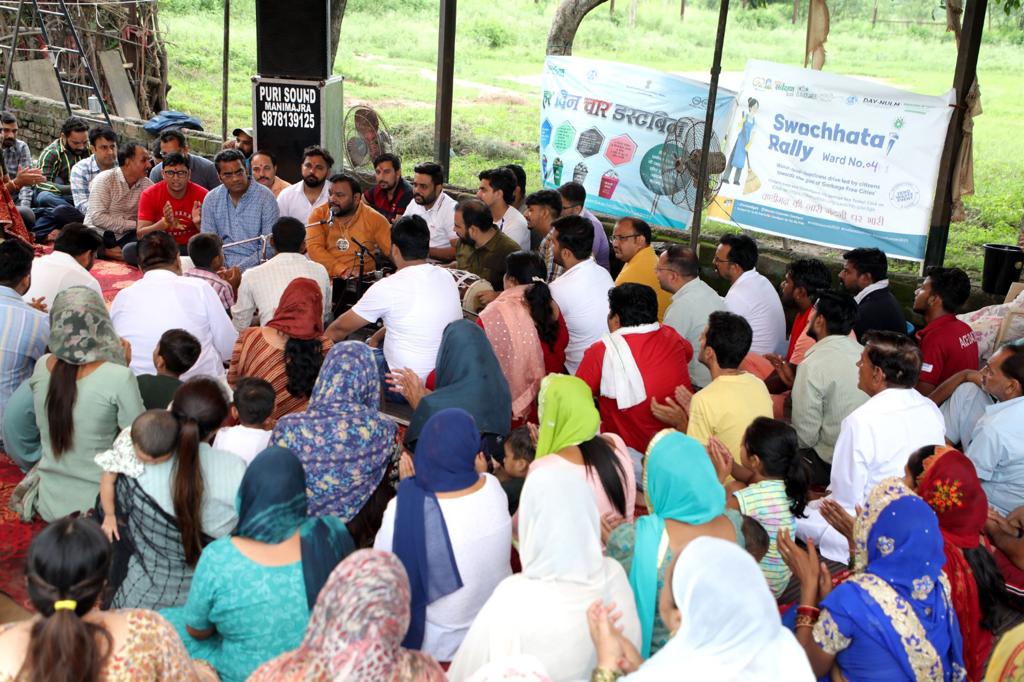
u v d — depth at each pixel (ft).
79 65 44.70
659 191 27.73
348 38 70.08
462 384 14.26
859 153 24.39
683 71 61.26
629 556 9.73
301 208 24.59
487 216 21.12
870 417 13.53
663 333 15.44
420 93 59.16
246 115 55.21
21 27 43.75
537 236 24.94
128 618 7.90
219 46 66.18
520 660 8.07
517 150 48.26
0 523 14.52
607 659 8.18
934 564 9.75
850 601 9.72
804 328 18.13
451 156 46.96
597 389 15.44
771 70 25.16
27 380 14.73
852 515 13.70
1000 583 11.05
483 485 10.49
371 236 23.03
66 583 7.51
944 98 23.26
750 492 12.03
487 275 21.35
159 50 48.75
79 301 13.25
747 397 13.91
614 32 68.18
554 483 8.72
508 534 10.58
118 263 26.81
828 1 67.72
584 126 28.43
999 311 20.17
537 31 72.90
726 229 34.45
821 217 25.25
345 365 12.42
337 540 9.76
